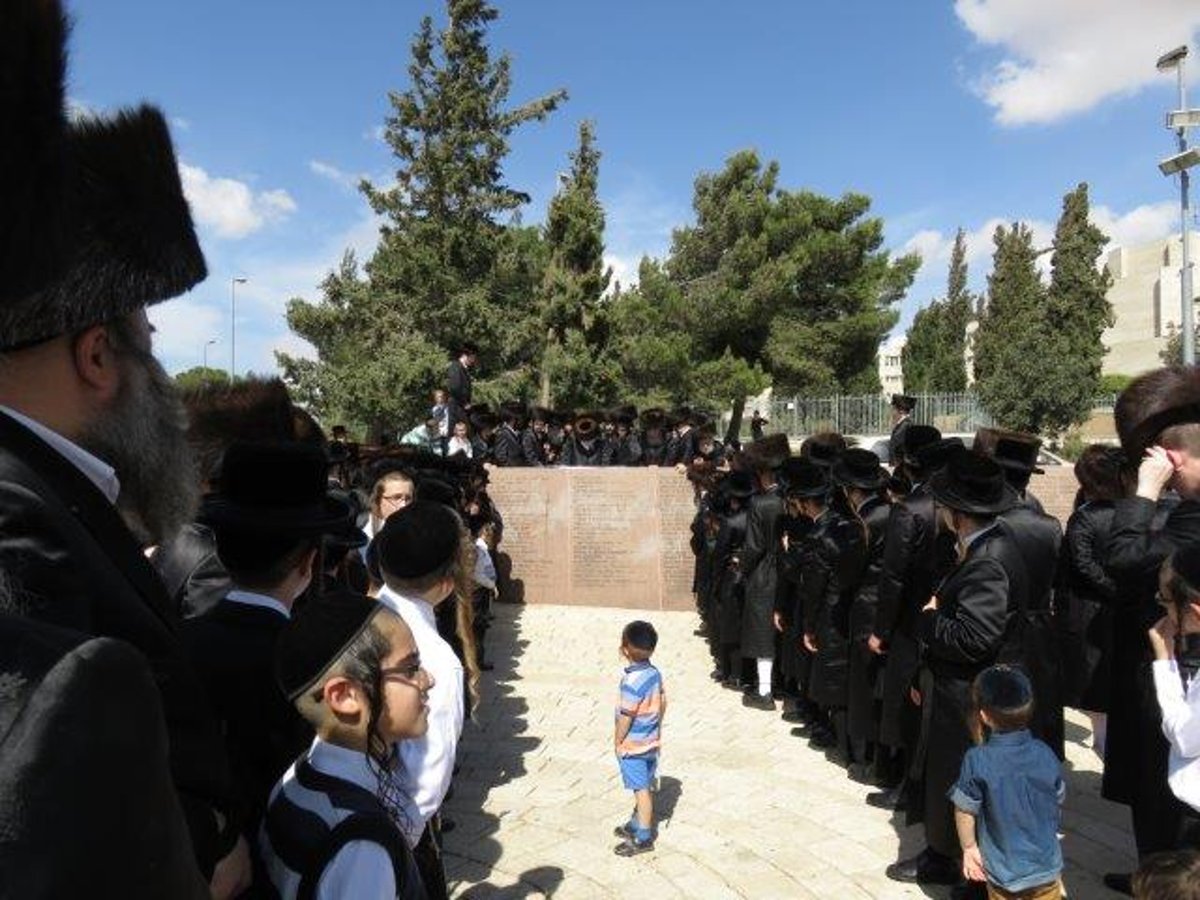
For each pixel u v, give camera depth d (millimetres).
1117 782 3572
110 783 668
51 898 615
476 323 20469
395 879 1584
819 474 5922
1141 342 58906
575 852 4367
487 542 7668
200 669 1789
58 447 1007
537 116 21703
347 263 21719
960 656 3674
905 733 4328
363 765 1718
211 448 2762
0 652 688
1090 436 32656
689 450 12750
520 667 8141
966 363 51438
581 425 13328
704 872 4152
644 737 4379
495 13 21328
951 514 3848
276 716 1819
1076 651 4789
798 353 27359
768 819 4746
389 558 2510
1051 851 3156
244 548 1960
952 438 5984
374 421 19453
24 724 648
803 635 6102
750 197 27391
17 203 870
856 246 27328
